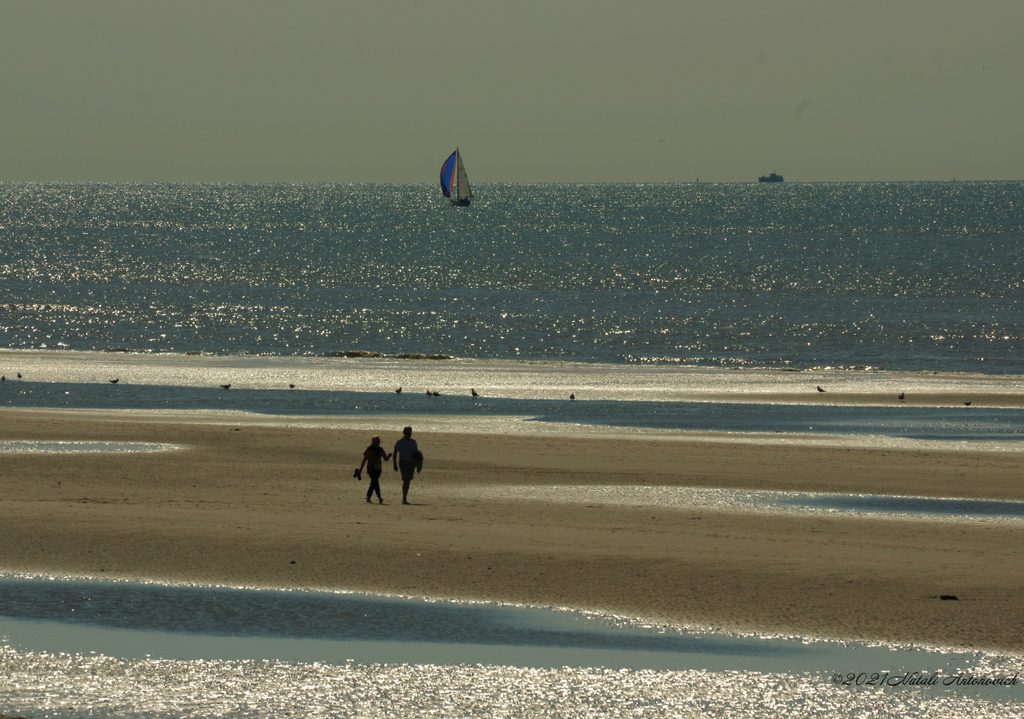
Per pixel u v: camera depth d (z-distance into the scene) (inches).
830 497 4350.4
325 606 2485.2
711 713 1859.0
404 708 1861.5
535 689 1959.9
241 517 3511.3
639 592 2610.7
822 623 2370.8
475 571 2795.3
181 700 1881.2
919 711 1873.8
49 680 1968.5
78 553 2933.1
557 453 5408.5
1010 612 2455.7
